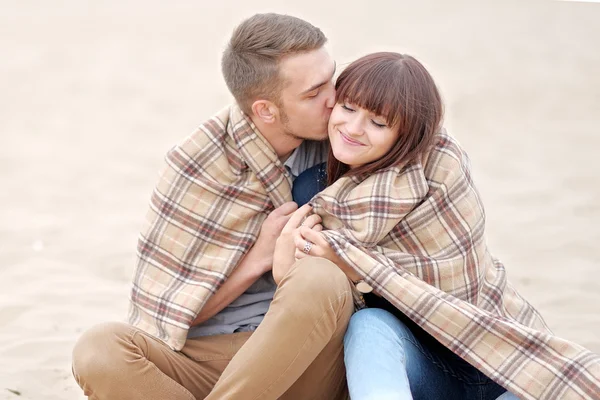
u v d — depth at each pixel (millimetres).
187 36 15383
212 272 3232
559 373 2824
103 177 8656
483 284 3174
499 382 2852
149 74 13141
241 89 3197
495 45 14320
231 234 3277
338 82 3102
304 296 2814
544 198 7609
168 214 3289
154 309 3230
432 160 3135
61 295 5445
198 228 3271
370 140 3031
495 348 2889
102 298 5410
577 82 12117
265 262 3248
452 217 3084
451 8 17031
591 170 8461
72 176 8703
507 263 5977
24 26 15797
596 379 2783
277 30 3146
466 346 2898
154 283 3281
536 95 11523
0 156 9422
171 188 3293
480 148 9406
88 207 7668
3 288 5605
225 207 3275
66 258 6250
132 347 3051
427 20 16203
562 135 9852
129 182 8500
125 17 16547
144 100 11852
